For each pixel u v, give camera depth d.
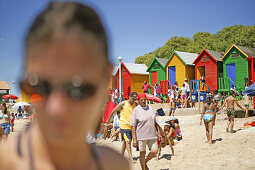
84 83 0.45
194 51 49.47
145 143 6.47
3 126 9.08
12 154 0.55
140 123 6.49
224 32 52.38
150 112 6.59
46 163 0.53
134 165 7.48
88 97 0.46
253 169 6.54
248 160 7.36
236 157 7.73
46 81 0.44
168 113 19.44
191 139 10.85
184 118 17.06
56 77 0.44
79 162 0.58
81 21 0.45
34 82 0.43
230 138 10.29
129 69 29.34
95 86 0.47
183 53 28.47
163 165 7.62
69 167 0.56
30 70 0.44
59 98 0.44
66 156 0.53
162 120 15.95
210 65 25.80
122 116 7.66
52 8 0.44
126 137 7.52
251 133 10.73
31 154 0.54
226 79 24.94
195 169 7.02
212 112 10.01
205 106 10.25
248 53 24.17
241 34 44.91
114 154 0.76
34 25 0.44
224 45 45.59
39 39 0.44
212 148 9.10
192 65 27.25
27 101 0.44
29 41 0.44
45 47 0.44
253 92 16.17
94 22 0.47
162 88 27.81
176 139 10.96
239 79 24.38
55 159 0.53
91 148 0.68
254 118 15.46
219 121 15.34
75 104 0.45
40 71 0.44
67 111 0.44
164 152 9.20
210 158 7.94
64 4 0.45
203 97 20.98
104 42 0.49
